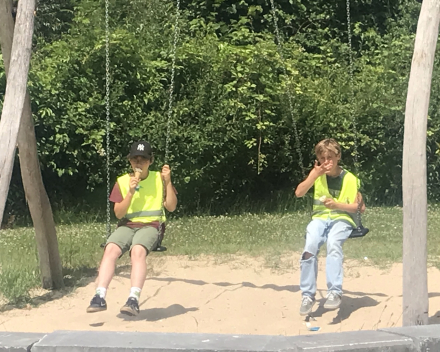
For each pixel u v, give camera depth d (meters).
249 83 11.24
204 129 11.12
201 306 5.74
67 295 6.12
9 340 4.07
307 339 4.04
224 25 12.73
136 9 11.96
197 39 11.77
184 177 11.23
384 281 6.47
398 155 12.46
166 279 6.62
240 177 12.04
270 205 12.04
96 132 10.63
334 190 5.32
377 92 12.19
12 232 9.92
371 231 9.20
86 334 4.13
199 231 9.37
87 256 7.67
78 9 12.60
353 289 6.20
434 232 9.16
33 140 5.92
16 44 4.66
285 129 11.95
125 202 5.35
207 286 6.34
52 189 11.24
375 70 12.62
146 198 5.51
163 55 11.26
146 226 5.44
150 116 10.91
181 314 5.51
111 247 5.34
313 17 13.55
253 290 6.18
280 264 7.23
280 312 5.54
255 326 5.17
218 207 11.86
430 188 12.88
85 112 10.68
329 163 5.17
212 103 11.19
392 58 12.84
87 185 11.30
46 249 6.21
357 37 13.92
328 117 11.91
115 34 10.87
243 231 9.35
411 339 4.02
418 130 4.48
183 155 11.12
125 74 10.95
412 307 4.52
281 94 11.48
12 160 4.61
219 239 8.66
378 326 5.08
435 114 12.39
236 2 13.12
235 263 7.34
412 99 4.50
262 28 13.26
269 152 12.00
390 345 3.97
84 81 10.76
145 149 5.46
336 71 12.52
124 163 11.09
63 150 10.55
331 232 5.22
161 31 11.84
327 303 5.06
